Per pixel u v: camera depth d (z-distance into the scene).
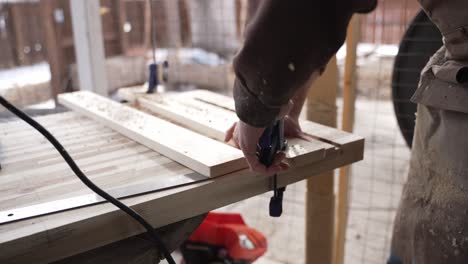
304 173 0.79
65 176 0.70
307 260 1.22
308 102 1.11
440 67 0.73
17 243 0.51
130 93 1.22
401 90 1.22
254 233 1.39
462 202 0.73
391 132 2.77
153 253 0.63
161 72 1.25
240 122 0.62
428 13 0.73
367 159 2.50
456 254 0.76
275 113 0.58
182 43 3.93
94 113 1.02
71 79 2.20
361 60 3.21
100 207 0.59
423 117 0.84
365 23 3.12
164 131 0.86
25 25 3.44
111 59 2.88
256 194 0.74
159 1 3.78
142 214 0.60
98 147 0.84
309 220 1.18
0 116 1.12
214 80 3.58
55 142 0.52
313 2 0.50
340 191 1.33
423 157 0.84
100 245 0.58
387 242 1.78
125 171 0.72
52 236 0.54
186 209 0.65
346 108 1.23
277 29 0.51
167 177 0.68
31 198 0.62
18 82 2.50
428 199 0.83
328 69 1.06
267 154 0.66
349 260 1.66
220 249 1.36
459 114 0.72
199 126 0.91
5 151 0.83
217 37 3.58
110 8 2.93
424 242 0.84
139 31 3.33
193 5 3.66
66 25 2.78
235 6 3.38
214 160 0.69
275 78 0.53
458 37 0.68
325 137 0.87
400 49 1.19
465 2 0.65
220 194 0.69
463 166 0.72
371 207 2.06
